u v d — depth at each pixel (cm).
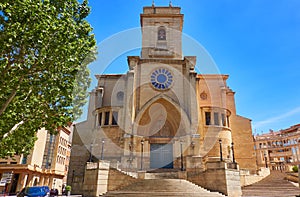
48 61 960
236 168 1670
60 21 984
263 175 2234
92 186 1570
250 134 2852
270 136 5841
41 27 883
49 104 1155
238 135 2866
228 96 3083
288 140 5259
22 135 1270
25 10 861
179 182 1477
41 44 900
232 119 2955
